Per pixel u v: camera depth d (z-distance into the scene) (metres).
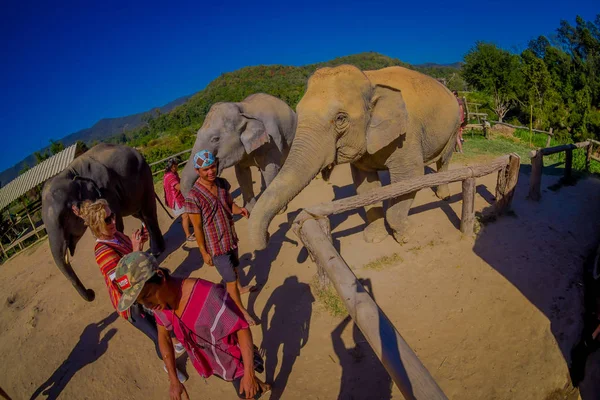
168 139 46.25
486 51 27.52
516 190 7.35
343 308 4.28
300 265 5.25
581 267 5.00
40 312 5.49
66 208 4.59
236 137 6.46
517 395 3.46
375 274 4.93
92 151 5.48
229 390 3.58
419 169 4.93
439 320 4.19
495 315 4.21
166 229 7.55
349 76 4.04
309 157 3.88
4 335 5.46
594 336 4.04
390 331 2.08
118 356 4.21
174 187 6.46
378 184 5.50
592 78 30.75
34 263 8.66
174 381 2.46
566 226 5.96
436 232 5.70
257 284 5.00
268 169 7.11
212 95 120.75
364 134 4.18
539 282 4.67
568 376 3.79
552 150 6.96
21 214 13.49
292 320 4.27
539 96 25.30
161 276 2.13
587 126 24.44
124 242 3.05
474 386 3.49
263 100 7.12
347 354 3.75
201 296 2.26
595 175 8.66
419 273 4.89
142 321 3.40
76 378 4.00
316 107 3.93
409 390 1.73
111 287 2.92
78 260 6.98
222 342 2.39
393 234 5.54
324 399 3.35
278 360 3.79
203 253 3.81
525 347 3.88
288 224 6.61
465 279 4.75
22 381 4.19
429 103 5.04
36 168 14.04
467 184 5.26
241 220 7.18
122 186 5.57
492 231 5.67
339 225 6.30
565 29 35.06
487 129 12.72
